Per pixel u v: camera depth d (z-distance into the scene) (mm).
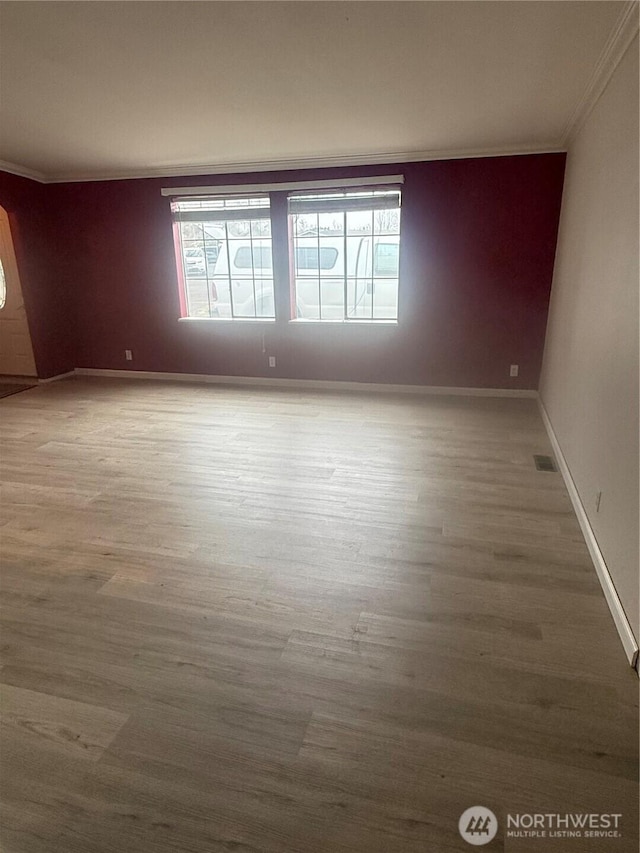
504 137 4133
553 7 2182
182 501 2965
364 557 2383
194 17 2252
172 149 4492
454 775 1378
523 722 1525
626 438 1956
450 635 1886
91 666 1771
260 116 3609
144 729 1534
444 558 2365
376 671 1730
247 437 4023
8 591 2176
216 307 5781
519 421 4352
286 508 2863
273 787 1357
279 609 2043
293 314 5531
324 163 4855
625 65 2338
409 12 2225
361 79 2949
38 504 2945
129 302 5918
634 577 1758
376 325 5258
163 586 2197
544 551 2410
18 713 1592
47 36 2420
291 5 2156
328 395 5270
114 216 5645
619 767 1387
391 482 3176
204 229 5547
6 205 5223
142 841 1237
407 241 4953
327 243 5238
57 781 1385
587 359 2805
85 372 6250
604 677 1682
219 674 1731
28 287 5590
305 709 1592
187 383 5855
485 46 2535
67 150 4543
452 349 5152
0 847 1229
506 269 4809
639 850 1200
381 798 1323
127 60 2686
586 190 3238
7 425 4371
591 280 2871
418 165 4727
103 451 3756
